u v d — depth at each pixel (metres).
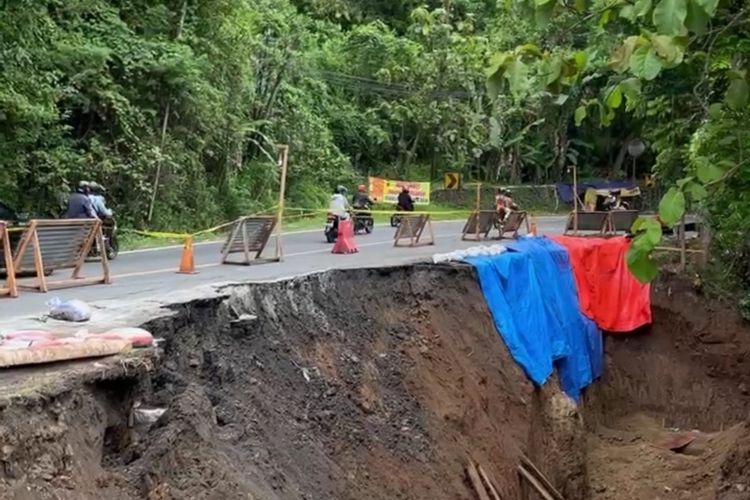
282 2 37.06
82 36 23.38
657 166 20.41
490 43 39.62
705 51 6.91
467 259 17.06
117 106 22.94
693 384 21.72
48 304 9.57
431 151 44.72
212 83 28.25
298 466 8.58
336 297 12.63
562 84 5.56
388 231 27.70
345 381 11.06
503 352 16.11
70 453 5.57
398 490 10.01
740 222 15.55
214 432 7.32
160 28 26.81
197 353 8.60
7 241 11.20
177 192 25.20
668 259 23.56
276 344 10.19
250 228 15.96
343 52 42.50
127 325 7.88
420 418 11.86
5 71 18.97
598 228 26.62
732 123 7.90
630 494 16.11
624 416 21.47
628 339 22.34
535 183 47.81
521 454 13.88
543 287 19.25
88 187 17.42
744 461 15.41
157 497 6.08
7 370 6.13
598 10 5.25
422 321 14.35
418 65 41.97
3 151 19.64
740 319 22.08
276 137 32.78
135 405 6.73
